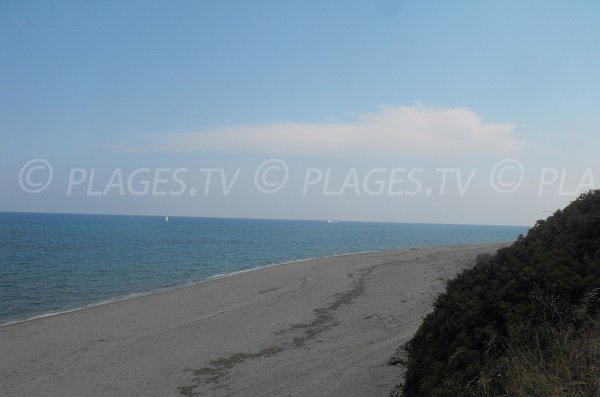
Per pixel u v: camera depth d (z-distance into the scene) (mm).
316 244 66375
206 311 16719
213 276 29156
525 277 5723
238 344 12430
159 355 11641
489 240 84312
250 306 17391
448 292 7152
